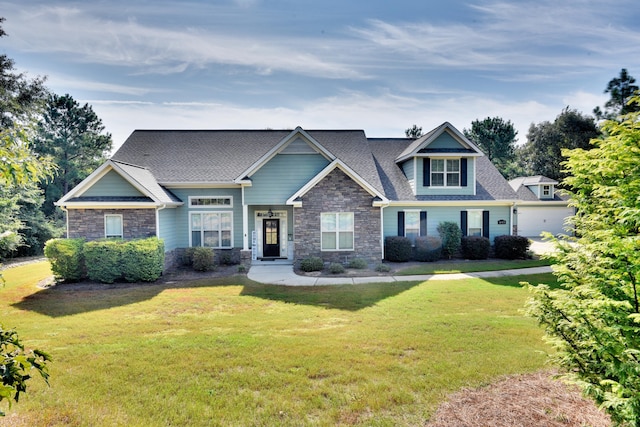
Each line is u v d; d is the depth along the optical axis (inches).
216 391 203.6
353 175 642.2
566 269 179.2
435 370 222.5
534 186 1162.6
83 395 200.8
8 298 450.9
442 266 647.8
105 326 329.1
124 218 604.7
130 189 612.1
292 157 685.9
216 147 819.4
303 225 646.5
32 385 211.6
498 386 200.4
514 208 775.1
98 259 535.2
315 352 256.2
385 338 281.3
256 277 573.6
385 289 468.1
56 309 393.7
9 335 106.1
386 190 765.3
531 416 168.7
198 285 521.0
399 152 879.1
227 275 598.5
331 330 307.0
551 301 177.3
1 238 139.7
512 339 273.1
